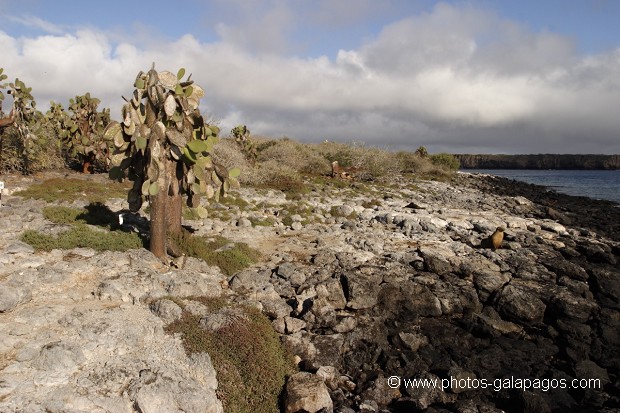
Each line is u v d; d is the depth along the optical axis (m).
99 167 19.94
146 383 5.49
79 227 9.70
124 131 8.95
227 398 6.01
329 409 6.28
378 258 11.59
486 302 10.20
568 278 11.20
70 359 5.59
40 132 16.94
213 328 6.93
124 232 9.86
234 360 6.56
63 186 14.56
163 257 9.09
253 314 7.84
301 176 26.34
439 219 16.50
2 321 6.21
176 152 9.12
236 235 12.47
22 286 6.87
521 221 17.66
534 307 9.54
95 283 7.68
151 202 8.97
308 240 12.95
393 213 17.77
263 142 37.34
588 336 9.09
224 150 22.17
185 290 7.87
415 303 9.45
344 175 28.44
